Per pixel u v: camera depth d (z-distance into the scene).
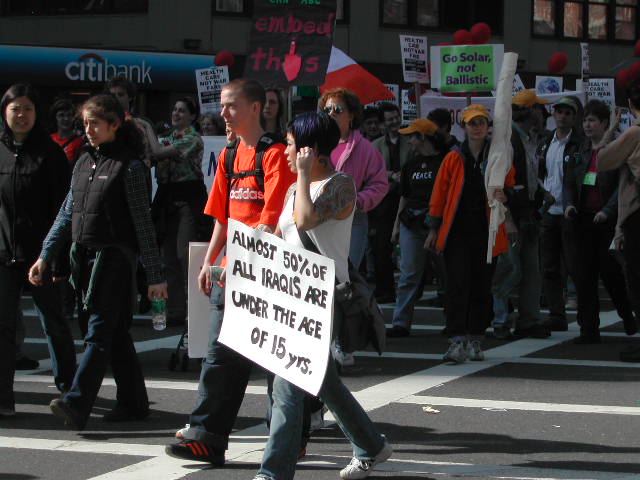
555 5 38.06
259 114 7.40
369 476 6.89
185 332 10.65
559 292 13.62
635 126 10.71
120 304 8.23
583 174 12.23
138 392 8.54
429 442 7.77
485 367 10.80
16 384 10.04
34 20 33.72
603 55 39.09
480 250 10.90
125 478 6.89
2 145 8.73
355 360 11.25
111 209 8.11
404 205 13.09
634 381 10.05
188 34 32.78
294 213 6.28
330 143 6.39
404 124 20.98
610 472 6.96
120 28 32.84
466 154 10.86
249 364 7.21
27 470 7.09
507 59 11.02
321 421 8.25
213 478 6.89
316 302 6.11
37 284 8.51
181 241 13.73
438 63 17.42
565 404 9.02
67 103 13.30
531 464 7.17
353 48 34.84
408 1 35.75
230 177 7.41
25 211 8.64
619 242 11.02
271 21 11.73
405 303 13.09
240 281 6.47
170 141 13.91
